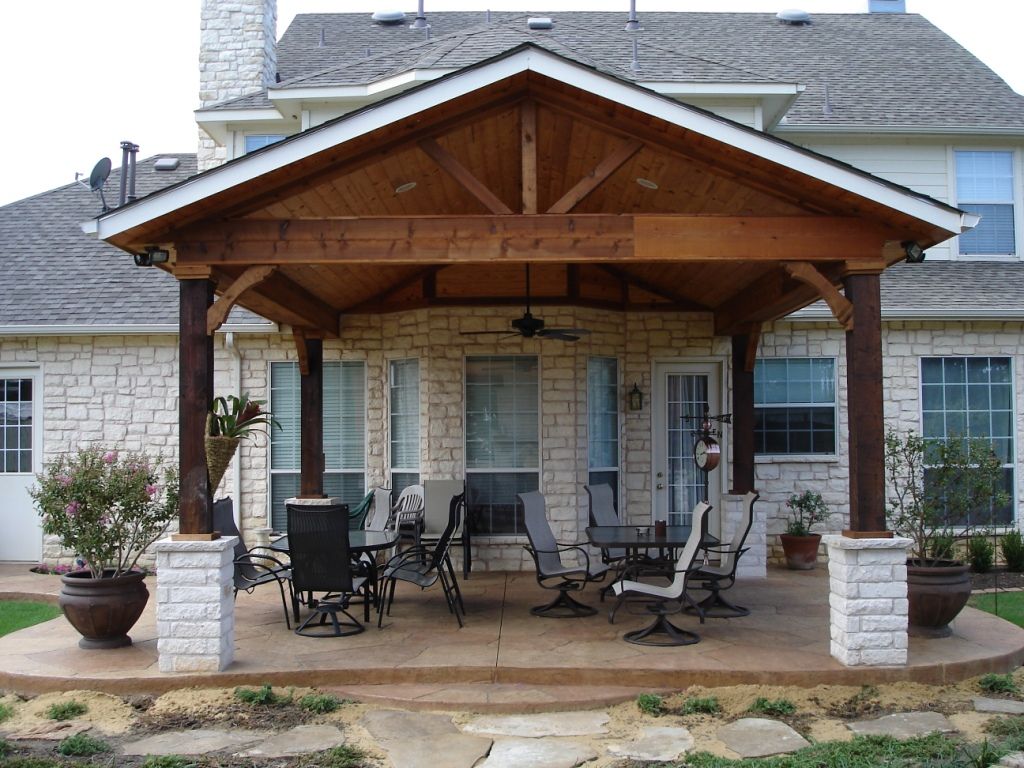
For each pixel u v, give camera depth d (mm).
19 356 11039
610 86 6164
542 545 8266
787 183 6465
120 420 10953
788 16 14734
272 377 10969
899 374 10906
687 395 10859
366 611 7664
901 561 6367
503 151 7816
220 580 6297
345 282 9250
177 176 13656
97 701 5992
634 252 6375
